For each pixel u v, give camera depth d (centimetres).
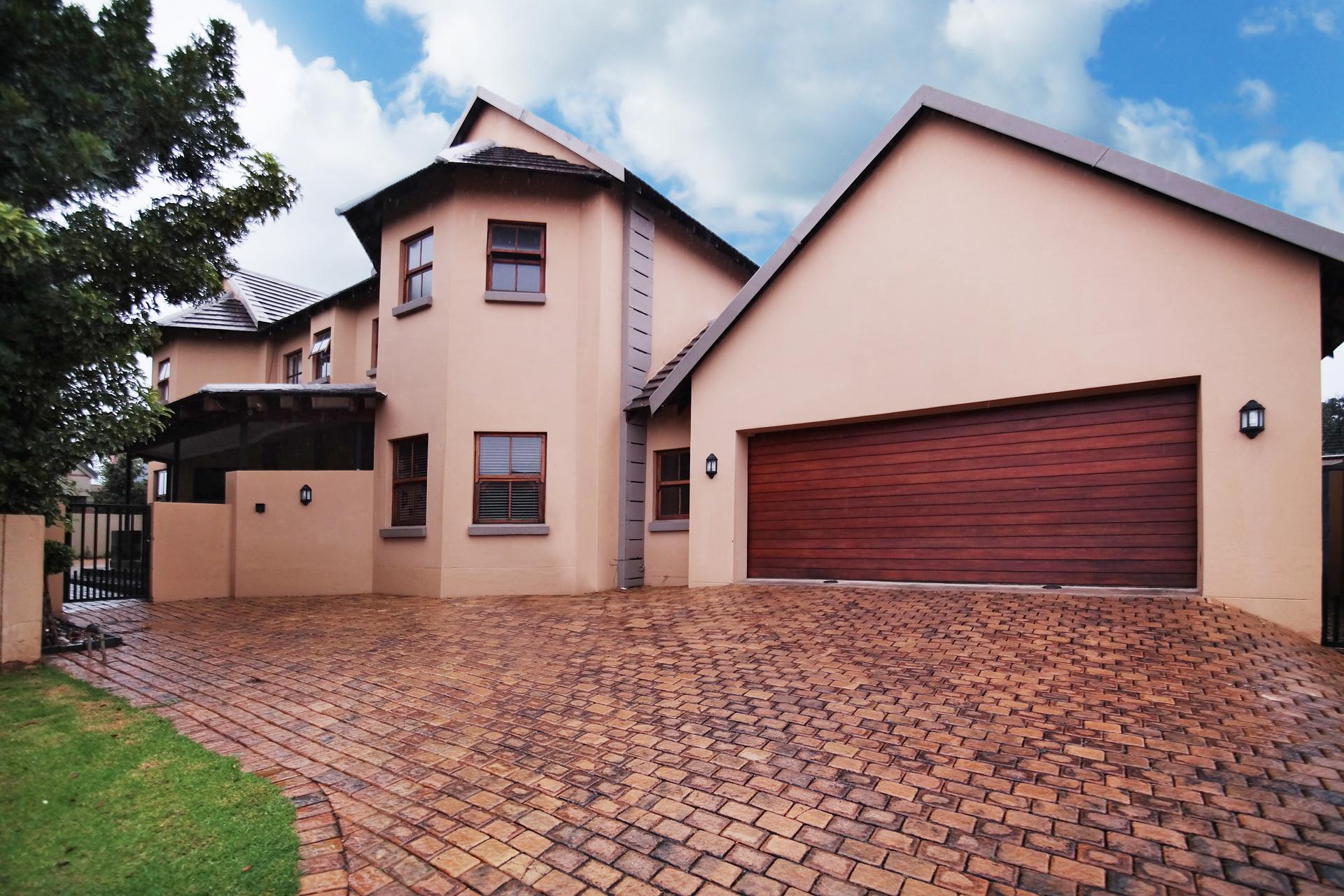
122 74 662
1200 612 642
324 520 1212
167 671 657
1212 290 689
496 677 609
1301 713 439
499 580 1122
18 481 701
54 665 683
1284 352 652
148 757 431
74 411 730
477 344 1155
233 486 1193
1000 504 830
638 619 830
